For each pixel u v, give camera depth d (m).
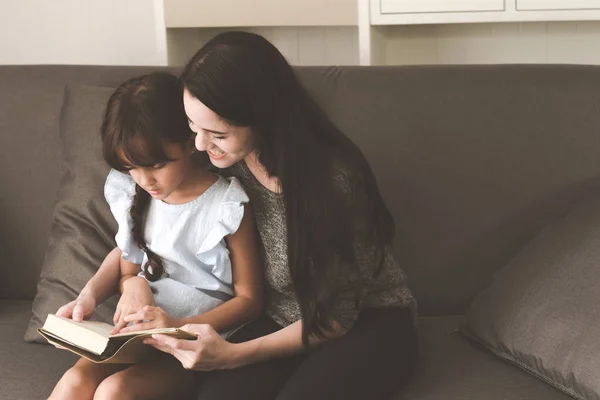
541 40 3.12
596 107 1.93
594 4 2.68
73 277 1.90
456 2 2.78
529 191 1.93
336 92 2.01
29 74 2.17
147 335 1.50
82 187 1.95
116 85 2.12
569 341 1.55
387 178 1.96
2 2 3.31
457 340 1.81
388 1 2.83
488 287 1.81
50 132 2.11
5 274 2.12
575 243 1.69
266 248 1.71
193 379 1.65
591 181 1.91
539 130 1.94
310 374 1.54
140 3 3.26
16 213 2.10
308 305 1.60
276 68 1.59
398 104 1.98
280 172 1.60
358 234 1.65
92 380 1.58
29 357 1.79
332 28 3.29
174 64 3.07
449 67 2.02
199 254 1.71
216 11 2.97
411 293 1.83
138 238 1.77
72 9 3.29
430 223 1.95
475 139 1.95
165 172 1.67
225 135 1.55
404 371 1.61
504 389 1.57
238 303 1.70
